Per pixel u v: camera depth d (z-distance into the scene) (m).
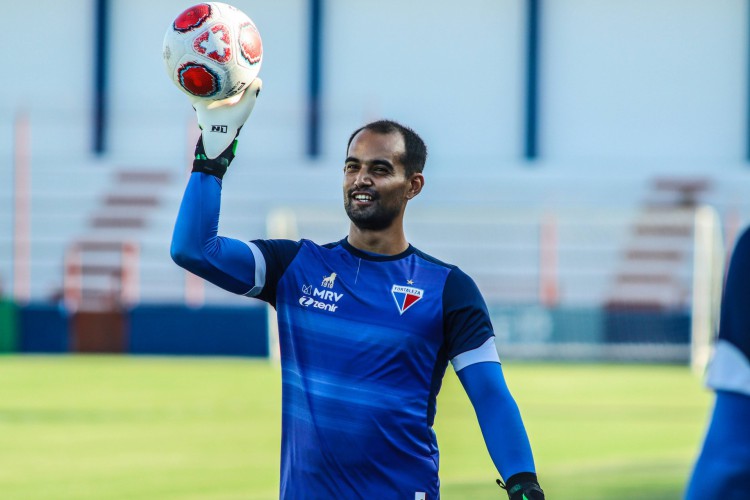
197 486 27.20
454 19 85.69
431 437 12.12
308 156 86.69
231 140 12.26
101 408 42.75
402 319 11.96
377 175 12.13
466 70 85.88
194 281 75.00
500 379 11.84
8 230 83.56
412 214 83.00
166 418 40.09
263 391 49.34
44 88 86.69
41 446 33.38
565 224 80.56
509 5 85.25
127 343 68.62
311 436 11.92
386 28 86.06
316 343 12.07
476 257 82.12
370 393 11.82
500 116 85.62
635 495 26.31
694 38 84.31
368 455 11.77
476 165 85.31
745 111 84.00
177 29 12.25
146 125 86.81
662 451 33.69
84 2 86.50
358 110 86.25
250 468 29.81
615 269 79.88
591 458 32.22
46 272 82.94
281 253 12.49
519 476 11.34
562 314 69.50
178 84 12.33
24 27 86.50
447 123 85.94
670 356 68.94
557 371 62.31
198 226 11.82
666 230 79.88
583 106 85.06
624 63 84.81
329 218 81.31
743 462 12.04
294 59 86.50
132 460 30.97
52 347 68.81
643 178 83.81
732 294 12.37
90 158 86.31
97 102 86.75
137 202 84.50
